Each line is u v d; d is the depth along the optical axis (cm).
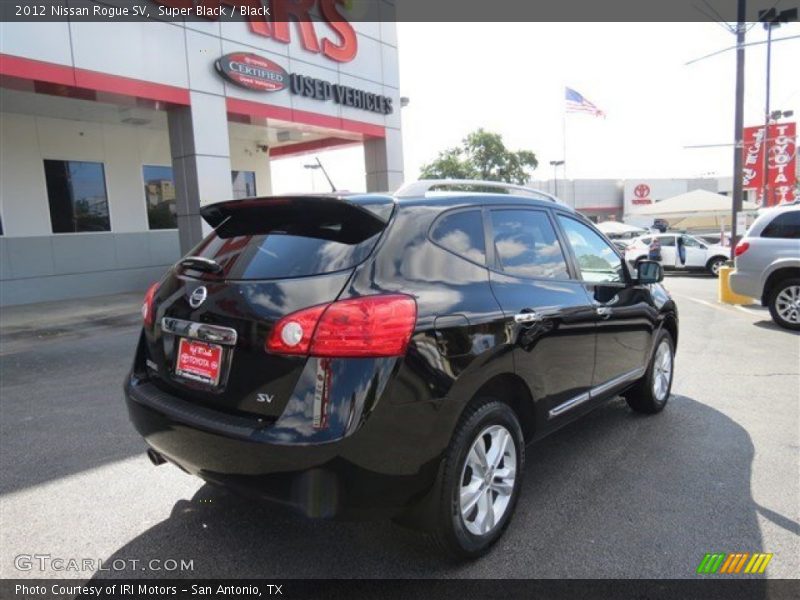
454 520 274
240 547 306
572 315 359
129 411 309
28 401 577
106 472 400
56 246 1438
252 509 346
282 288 254
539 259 361
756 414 510
